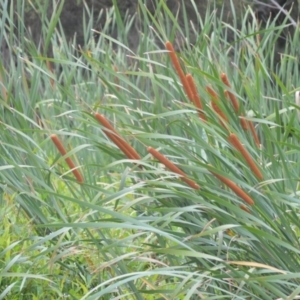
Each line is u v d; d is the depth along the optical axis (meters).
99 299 3.92
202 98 3.57
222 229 2.95
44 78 6.11
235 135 3.22
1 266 4.41
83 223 2.98
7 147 4.16
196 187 3.30
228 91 3.47
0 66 4.40
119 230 4.75
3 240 4.59
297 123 4.14
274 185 3.33
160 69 4.77
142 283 4.04
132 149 3.38
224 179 3.21
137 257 3.25
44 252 3.36
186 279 2.91
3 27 4.52
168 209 3.12
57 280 4.34
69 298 4.08
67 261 4.36
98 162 5.38
